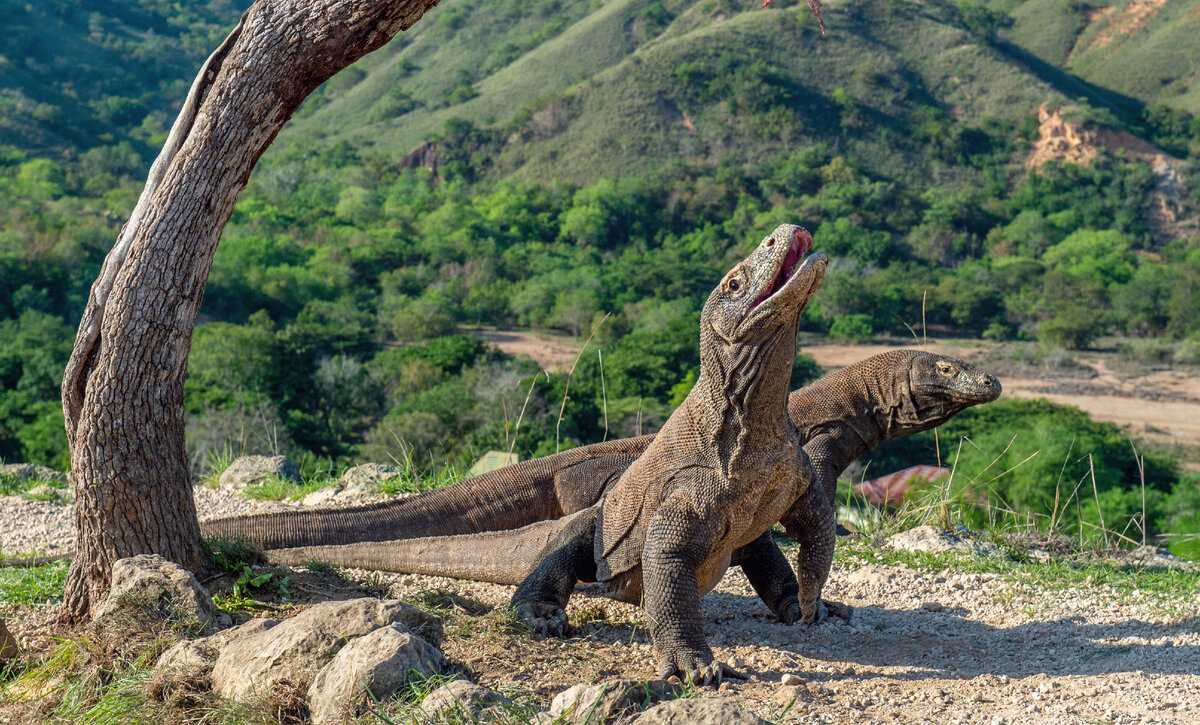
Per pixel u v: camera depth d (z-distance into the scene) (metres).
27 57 186.00
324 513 7.28
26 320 59.25
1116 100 150.12
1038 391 63.22
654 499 5.15
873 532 8.54
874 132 138.12
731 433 4.84
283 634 4.32
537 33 180.50
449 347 53.34
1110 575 7.22
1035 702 4.47
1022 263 103.25
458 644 5.19
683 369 48.59
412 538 7.16
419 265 96.06
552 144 139.00
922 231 115.44
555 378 47.56
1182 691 4.51
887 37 152.25
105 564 5.53
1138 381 68.31
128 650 4.90
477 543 6.32
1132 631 5.80
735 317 4.66
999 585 6.91
